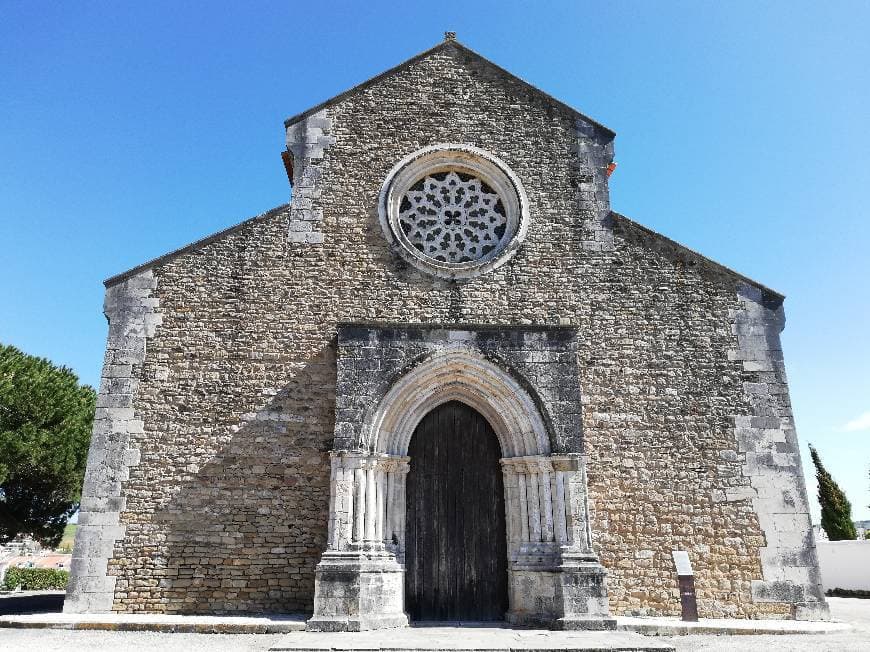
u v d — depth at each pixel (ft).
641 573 35.94
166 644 27.50
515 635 29.96
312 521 36.09
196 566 34.99
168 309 39.17
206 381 38.04
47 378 64.18
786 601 35.40
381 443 35.78
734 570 35.96
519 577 34.47
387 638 28.76
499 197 44.11
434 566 36.11
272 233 41.19
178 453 36.65
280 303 39.83
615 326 40.47
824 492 82.07
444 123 44.73
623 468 37.70
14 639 28.60
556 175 44.01
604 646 26.81
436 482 37.47
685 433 38.40
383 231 41.81
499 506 37.29
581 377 39.40
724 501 37.17
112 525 35.22
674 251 42.04
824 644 28.71
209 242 40.68
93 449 36.27
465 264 41.42
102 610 33.96
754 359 39.81
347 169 43.09
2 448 58.39
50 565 98.32
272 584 35.01
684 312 40.75
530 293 41.06
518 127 45.03
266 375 38.37
